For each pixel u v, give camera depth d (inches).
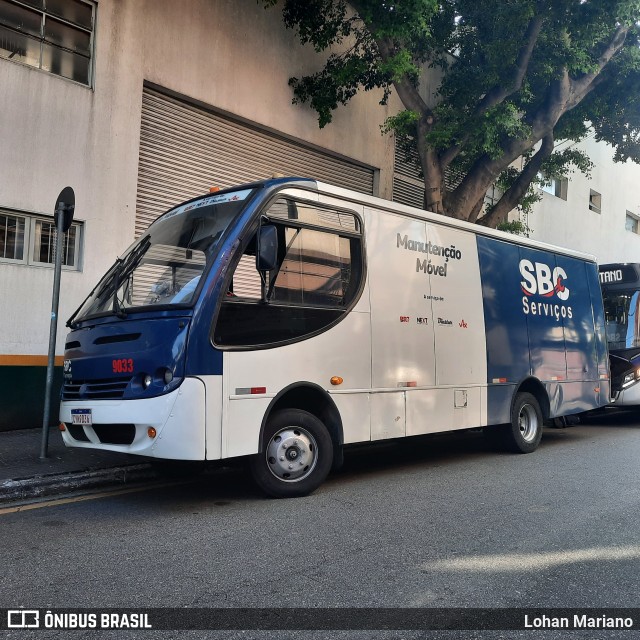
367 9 417.1
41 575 165.2
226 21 463.8
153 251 254.1
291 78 507.2
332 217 266.2
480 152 531.8
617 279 521.3
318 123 528.1
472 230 339.9
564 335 400.2
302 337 247.3
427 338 302.0
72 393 249.6
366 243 278.7
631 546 196.4
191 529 206.2
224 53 462.6
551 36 486.3
